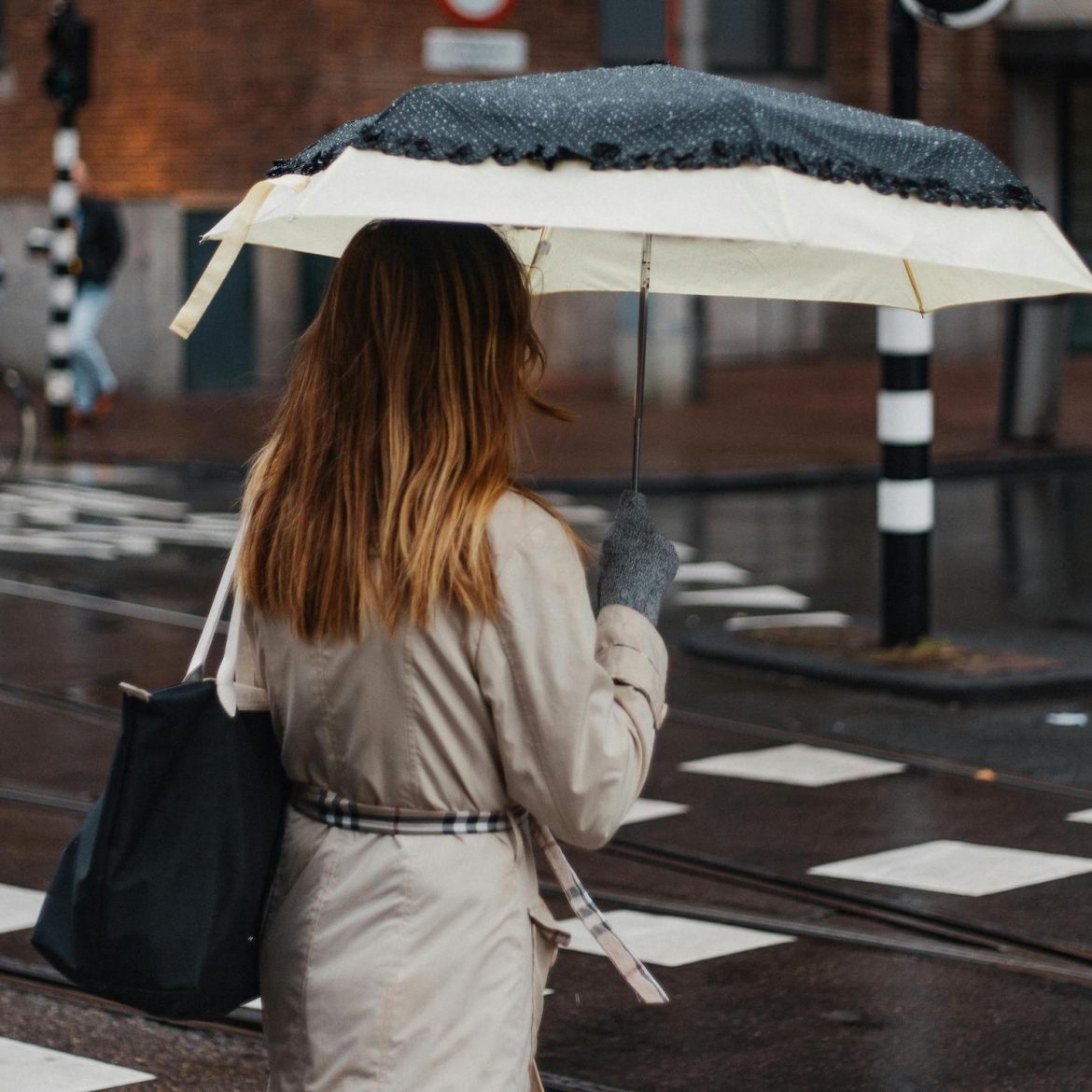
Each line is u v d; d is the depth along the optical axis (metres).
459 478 3.14
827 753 9.91
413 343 3.18
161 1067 5.82
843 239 3.07
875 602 14.57
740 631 12.85
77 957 3.18
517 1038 3.16
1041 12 34.28
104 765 9.60
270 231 4.00
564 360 30.61
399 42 28.52
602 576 3.46
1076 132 35.97
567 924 7.21
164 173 29.53
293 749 3.26
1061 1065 5.80
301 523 3.19
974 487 21.42
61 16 23.64
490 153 3.03
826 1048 5.94
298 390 3.28
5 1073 5.72
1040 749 10.02
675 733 10.37
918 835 8.39
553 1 29.81
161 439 24.00
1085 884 7.67
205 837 3.17
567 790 3.08
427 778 3.16
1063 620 13.65
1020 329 23.77
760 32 33.09
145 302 29.17
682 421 25.72
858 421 26.06
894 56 11.70
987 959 6.78
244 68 28.58
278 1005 3.23
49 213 30.44
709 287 4.49
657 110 3.09
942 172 3.28
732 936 7.05
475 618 3.09
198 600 14.28
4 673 11.67
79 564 15.81
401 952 3.13
